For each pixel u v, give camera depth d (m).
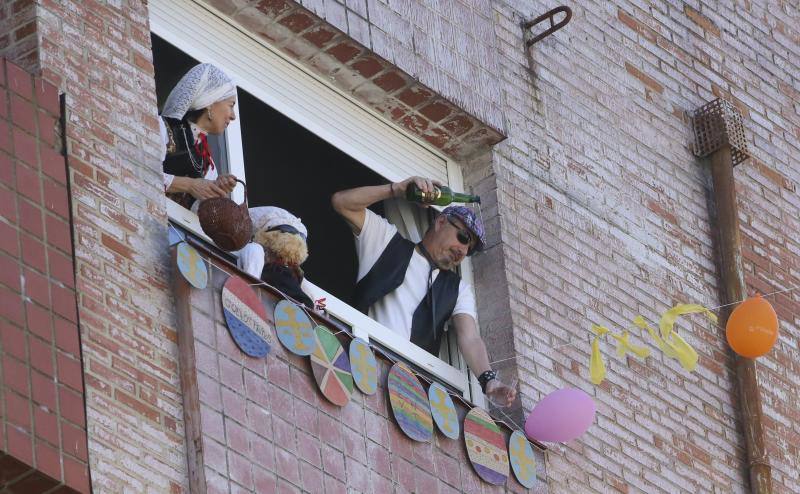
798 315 29.92
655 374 26.77
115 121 20.77
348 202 24.50
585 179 27.38
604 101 28.39
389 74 25.08
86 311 19.36
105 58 21.02
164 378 19.77
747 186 30.27
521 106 26.97
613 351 26.30
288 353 20.94
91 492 18.44
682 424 26.73
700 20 30.97
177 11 23.64
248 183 27.72
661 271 27.78
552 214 26.55
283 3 23.98
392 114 25.69
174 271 20.36
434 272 24.88
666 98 29.52
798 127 31.89
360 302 24.33
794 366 29.28
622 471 25.36
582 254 26.66
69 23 20.84
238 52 24.14
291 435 20.48
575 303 26.11
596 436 25.28
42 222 19.27
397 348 24.17
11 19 20.67
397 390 22.08
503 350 24.94
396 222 25.53
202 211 20.78
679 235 28.42
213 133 22.30
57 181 19.67
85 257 19.66
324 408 21.06
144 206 20.58
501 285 25.31
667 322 24.09
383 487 21.33
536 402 24.67
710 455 26.89
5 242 18.75
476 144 26.20
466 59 26.11
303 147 26.50
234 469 19.70
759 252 29.78
